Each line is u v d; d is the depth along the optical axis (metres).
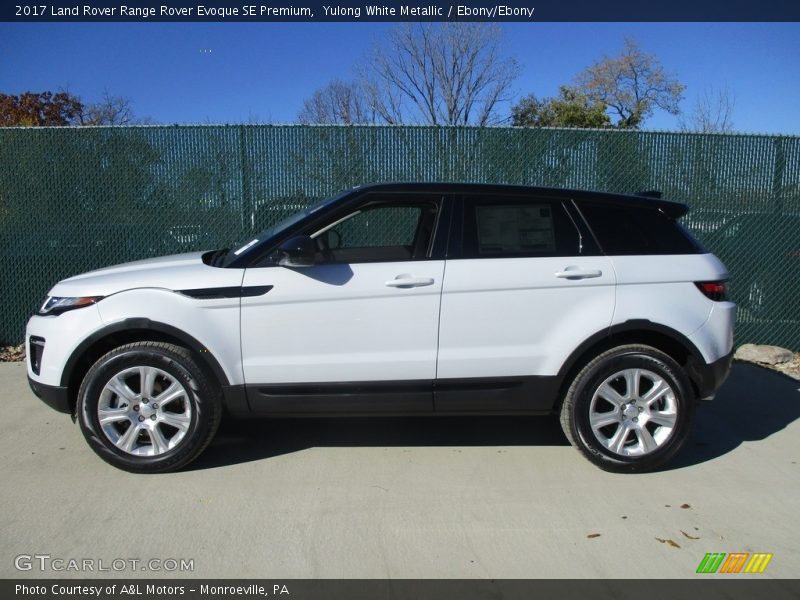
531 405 4.10
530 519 3.52
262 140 6.94
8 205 6.90
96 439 3.95
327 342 3.96
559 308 4.01
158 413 3.97
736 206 7.20
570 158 7.12
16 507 3.59
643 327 4.02
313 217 4.10
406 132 7.01
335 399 4.02
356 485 3.91
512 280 3.98
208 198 6.99
